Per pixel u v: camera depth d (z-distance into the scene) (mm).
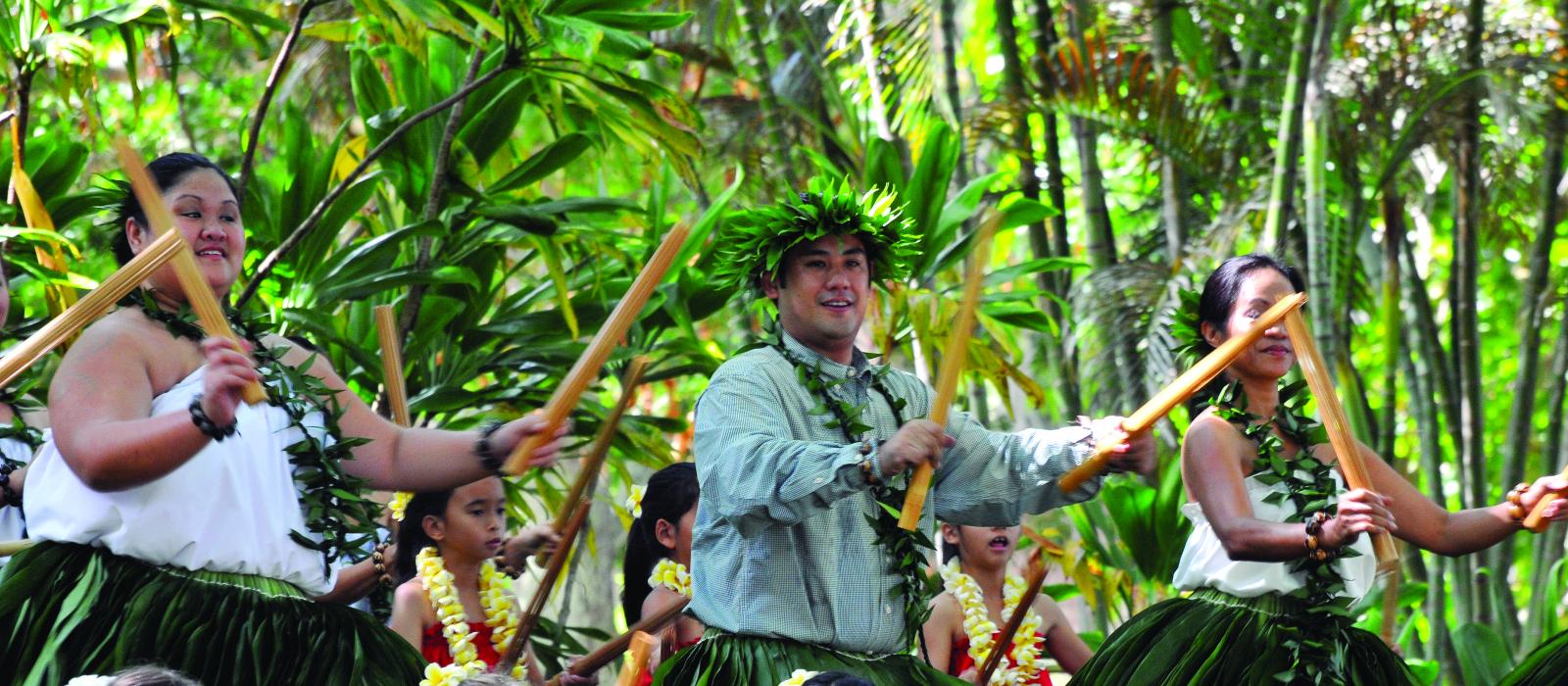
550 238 5973
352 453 3738
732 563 3781
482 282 6340
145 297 3498
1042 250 7887
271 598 3500
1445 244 12508
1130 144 7832
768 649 3707
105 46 7602
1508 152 7973
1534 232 8680
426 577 4633
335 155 6074
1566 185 8727
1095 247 7758
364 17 6258
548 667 6340
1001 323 6520
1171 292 6895
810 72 9047
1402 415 12930
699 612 3854
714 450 3719
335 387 3828
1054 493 3934
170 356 3475
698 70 9523
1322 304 6863
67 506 3391
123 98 10141
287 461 3613
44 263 5785
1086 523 6965
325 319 5758
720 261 4062
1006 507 3955
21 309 5844
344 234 9086
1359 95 7426
